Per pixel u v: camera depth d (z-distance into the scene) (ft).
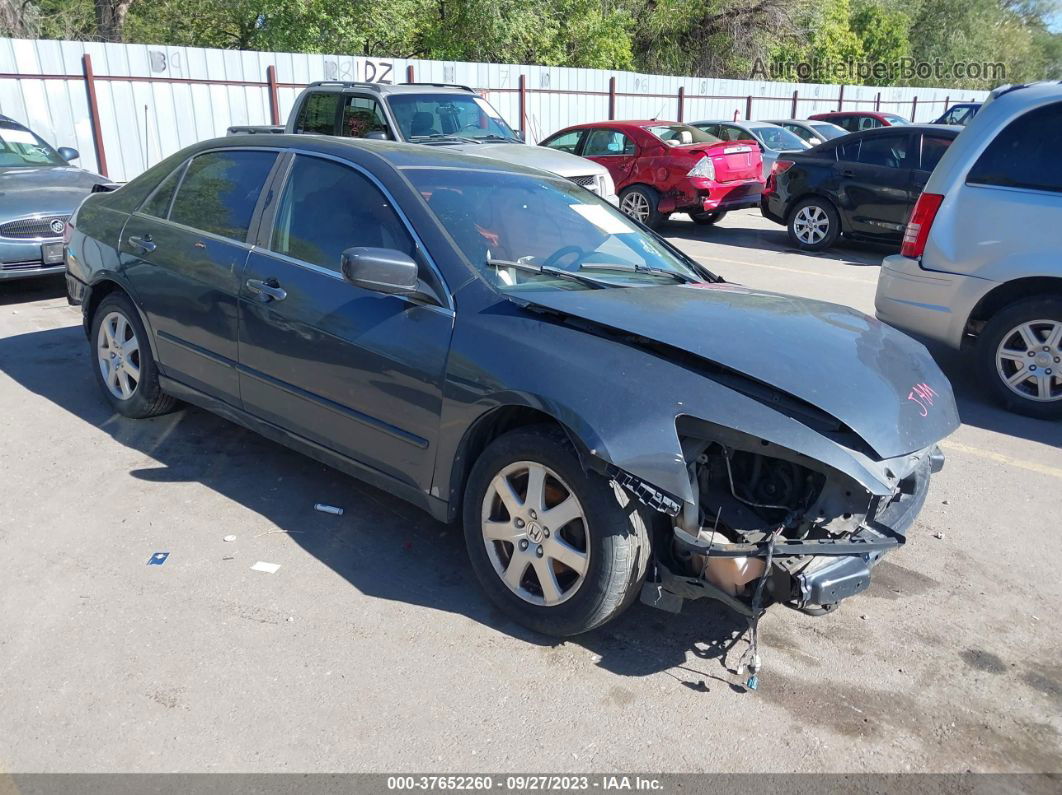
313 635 10.41
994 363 19.36
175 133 48.96
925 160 35.99
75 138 45.44
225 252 13.93
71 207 25.64
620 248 13.58
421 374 11.05
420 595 11.36
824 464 8.96
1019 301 18.81
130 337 16.49
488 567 10.88
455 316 10.98
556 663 10.11
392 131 29.96
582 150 45.29
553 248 12.67
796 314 11.64
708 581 9.55
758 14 101.81
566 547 10.06
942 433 10.25
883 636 11.00
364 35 66.95
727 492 10.00
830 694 9.82
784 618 11.34
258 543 12.46
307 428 12.91
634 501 9.61
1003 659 10.59
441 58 76.02
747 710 9.48
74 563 11.75
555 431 10.14
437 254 11.46
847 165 37.99
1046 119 18.19
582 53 88.89
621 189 43.62
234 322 13.62
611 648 10.46
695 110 78.02
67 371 19.69
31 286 28.25
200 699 9.24
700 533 9.52
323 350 12.21
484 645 10.37
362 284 10.90
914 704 9.71
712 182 41.81
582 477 9.68
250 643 10.20
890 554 13.11
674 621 11.09
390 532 12.98
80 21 83.10
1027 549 13.34
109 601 10.91
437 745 8.75
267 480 14.51
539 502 10.21
